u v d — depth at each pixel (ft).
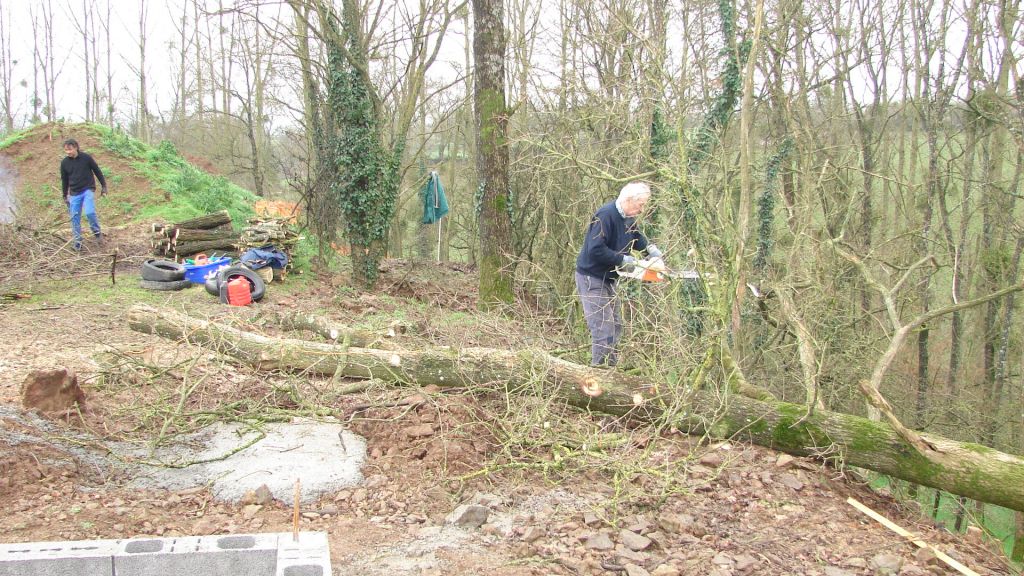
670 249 19.06
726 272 18.38
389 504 13.35
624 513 13.57
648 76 23.22
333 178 45.21
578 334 23.25
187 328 20.10
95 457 14.10
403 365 18.29
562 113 36.78
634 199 19.04
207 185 59.67
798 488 14.87
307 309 34.19
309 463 14.33
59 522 11.48
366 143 43.09
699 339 18.56
